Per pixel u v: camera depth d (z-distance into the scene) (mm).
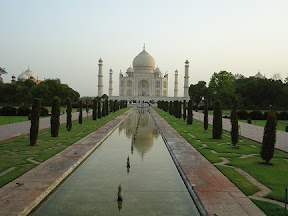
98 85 129500
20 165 18500
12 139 29172
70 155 21578
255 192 13688
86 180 16500
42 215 11844
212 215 11125
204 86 126125
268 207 11883
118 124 46094
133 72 151000
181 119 56844
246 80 115938
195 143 27609
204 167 18438
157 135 35594
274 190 13883
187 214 12086
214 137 30594
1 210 11477
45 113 63844
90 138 30172
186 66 128625
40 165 18453
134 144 28719
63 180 16375
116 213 12062
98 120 52656
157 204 13117
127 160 19812
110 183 16016
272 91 91750
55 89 98375
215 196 13172
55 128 30859
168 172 18422
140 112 85125
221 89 87750
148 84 151875
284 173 16969
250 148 25094
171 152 23781
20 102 114062
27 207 11836
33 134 25641
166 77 152250
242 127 42875
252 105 101250
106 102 66562
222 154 22375
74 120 52750
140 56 150750
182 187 15484
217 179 15812
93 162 20859
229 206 12016
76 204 12992
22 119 54219
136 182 16250
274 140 19156
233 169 17969
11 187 14148
